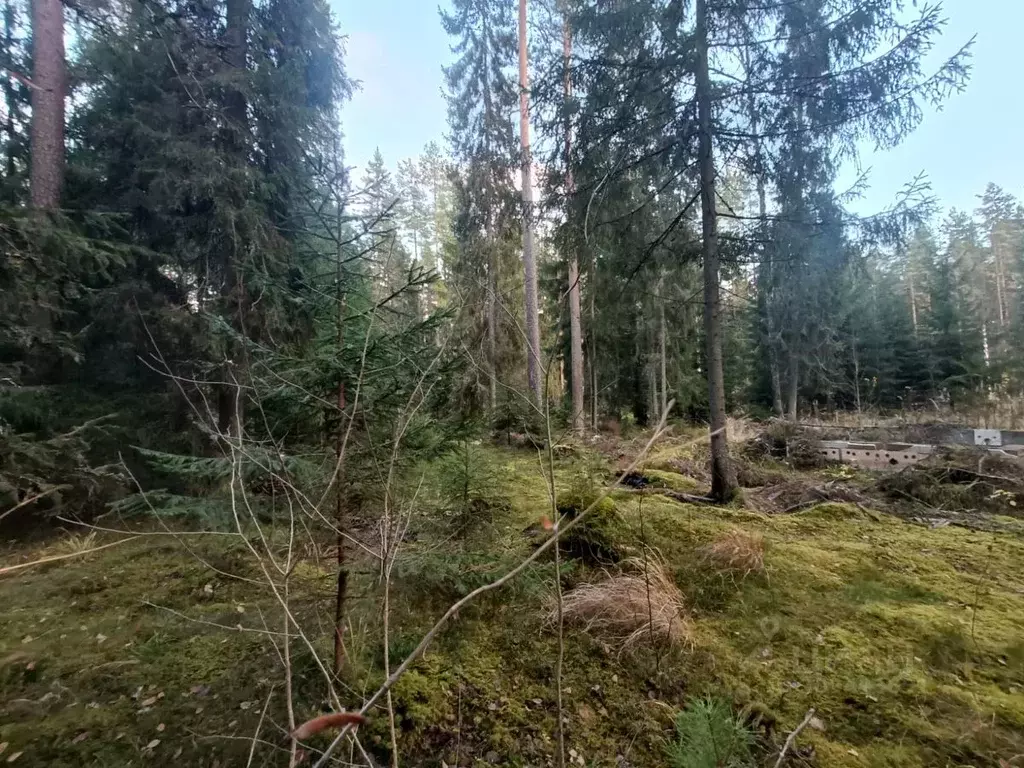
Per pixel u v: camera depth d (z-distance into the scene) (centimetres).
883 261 530
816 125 479
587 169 566
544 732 215
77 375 560
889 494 566
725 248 569
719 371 541
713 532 420
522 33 1030
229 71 563
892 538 421
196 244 607
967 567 361
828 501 532
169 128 555
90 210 471
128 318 547
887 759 192
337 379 227
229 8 610
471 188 1071
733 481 533
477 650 270
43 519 472
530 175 1009
